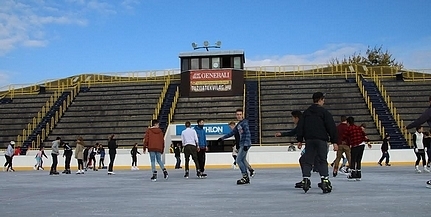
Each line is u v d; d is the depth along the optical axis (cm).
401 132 3628
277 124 3916
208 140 3903
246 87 4700
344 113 4000
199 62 4644
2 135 4122
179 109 4288
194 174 2147
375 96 4297
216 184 1387
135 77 5197
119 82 5069
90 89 4928
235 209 772
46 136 4003
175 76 5100
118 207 829
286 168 2848
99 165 3203
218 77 4550
